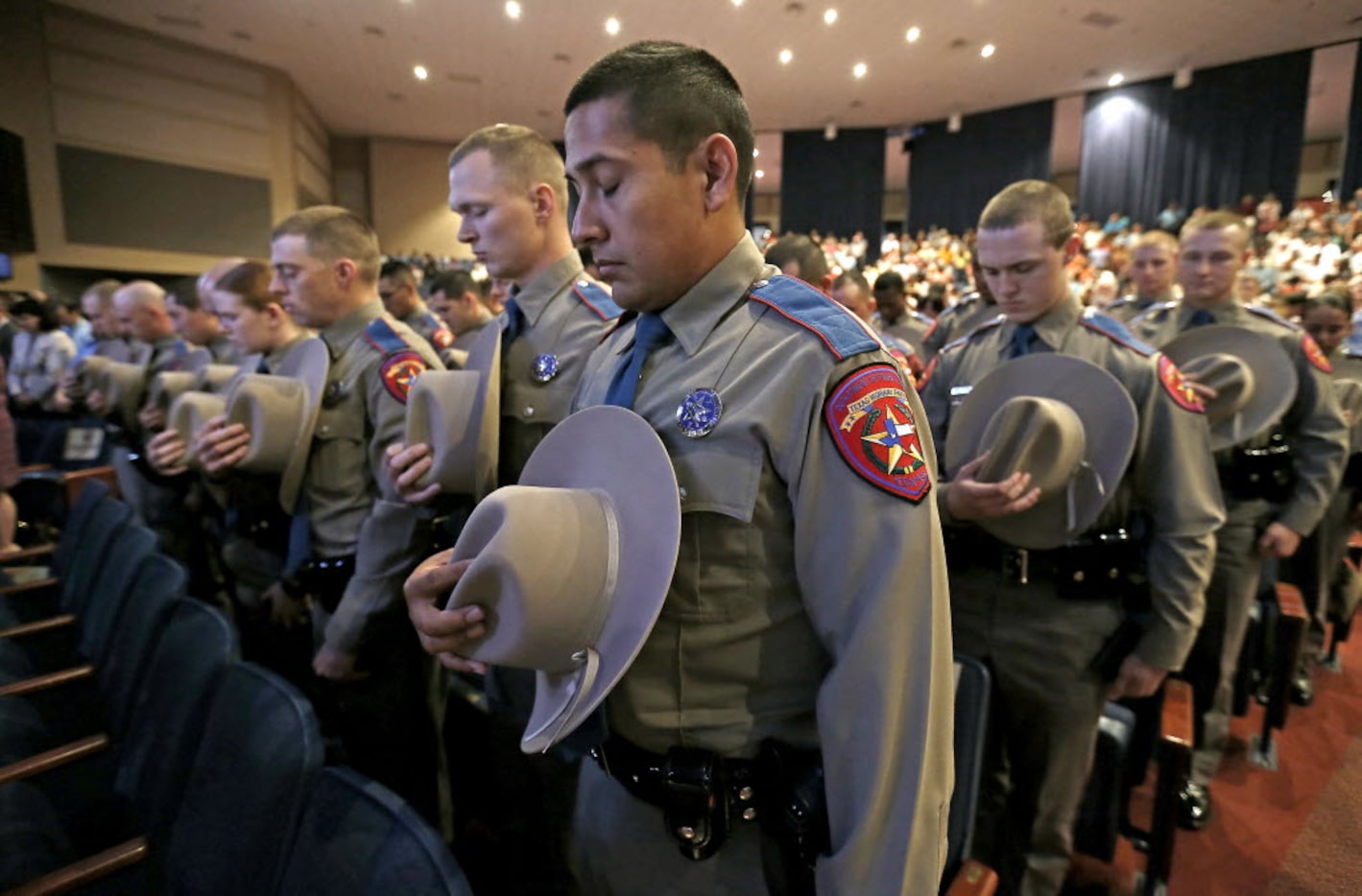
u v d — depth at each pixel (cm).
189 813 101
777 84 1061
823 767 69
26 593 192
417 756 160
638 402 74
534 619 62
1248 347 188
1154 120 1052
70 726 143
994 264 139
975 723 110
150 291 319
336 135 1335
